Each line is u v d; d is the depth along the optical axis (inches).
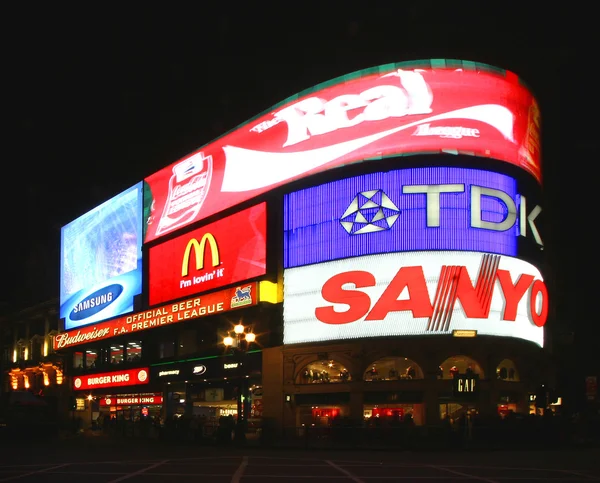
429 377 1418.6
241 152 1925.4
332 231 1560.0
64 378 2741.1
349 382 1492.4
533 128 1640.0
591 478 735.1
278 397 1608.0
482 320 1407.5
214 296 1860.2
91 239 2691.9
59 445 1508.4
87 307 2637.8
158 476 747.4
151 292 2226.9
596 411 1881.2
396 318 1427.2
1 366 3314.5
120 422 2069.4
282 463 936.9
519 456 1061.1
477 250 1429.6
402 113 1525.6
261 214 1765.5
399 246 1446.9
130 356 2381.9
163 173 2298.2
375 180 1510.8
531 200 1600.6
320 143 1656.0
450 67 1540.4
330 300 1526.8
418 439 1235.2
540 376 1558.8
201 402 1974.7
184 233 2112.5
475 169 1471.5
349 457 1058.7
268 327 1684.3
